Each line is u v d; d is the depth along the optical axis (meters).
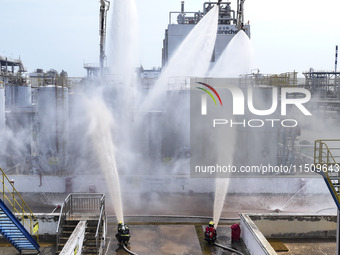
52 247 15.30
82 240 14.57
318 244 15.58
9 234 14.16
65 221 15.44
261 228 16.03
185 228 17.70
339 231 12.22
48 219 15.77
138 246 15.62
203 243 15.94
